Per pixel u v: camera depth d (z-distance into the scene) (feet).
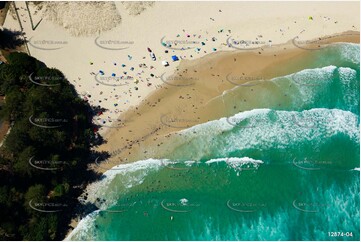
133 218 148.36
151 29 171.01
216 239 146.41
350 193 152.87
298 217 149.48
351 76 166.61
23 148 143.23
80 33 169.27
